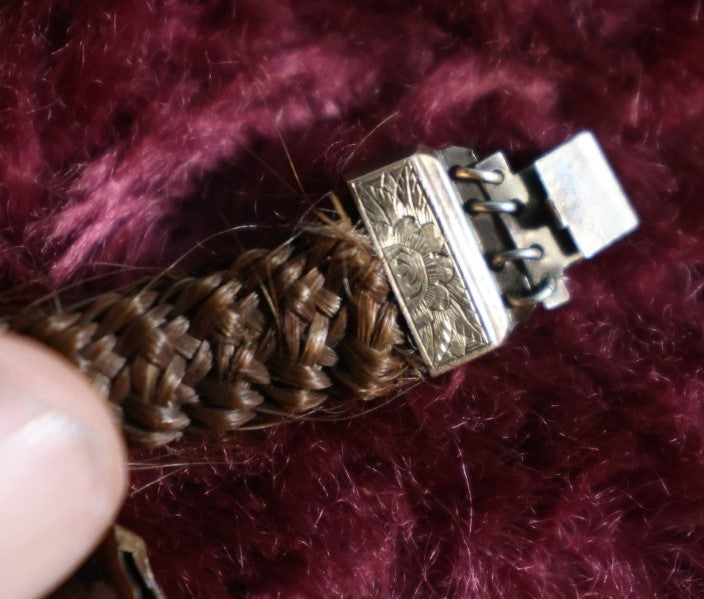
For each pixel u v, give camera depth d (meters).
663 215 0.08
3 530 0.06
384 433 0.08
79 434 0.06
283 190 0.08
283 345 0.07
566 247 0.07
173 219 0.08
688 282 0.08
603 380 0.08
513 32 0.08
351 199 0.07
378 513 0.08
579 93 0.08
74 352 0.06
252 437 0.08
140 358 0.06
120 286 0.08
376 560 0.08
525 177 0.07
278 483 0.08
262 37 0.08
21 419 0.06
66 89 0.08
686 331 0.08
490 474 0.08
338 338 0.07
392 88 0.08
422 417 0.08
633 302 0.08
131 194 0.08
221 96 0.08
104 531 0.06
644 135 0.08
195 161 0.08
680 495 0.08
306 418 0.07
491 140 0.08
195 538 0.08
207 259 0.08
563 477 0.08
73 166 0.08
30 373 0.06
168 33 0.08
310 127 0.08
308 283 0.07
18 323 0.07
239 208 0.08
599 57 0.08
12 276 0.08
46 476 0.06
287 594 0.08
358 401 0.08
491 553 0.08
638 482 0.08
